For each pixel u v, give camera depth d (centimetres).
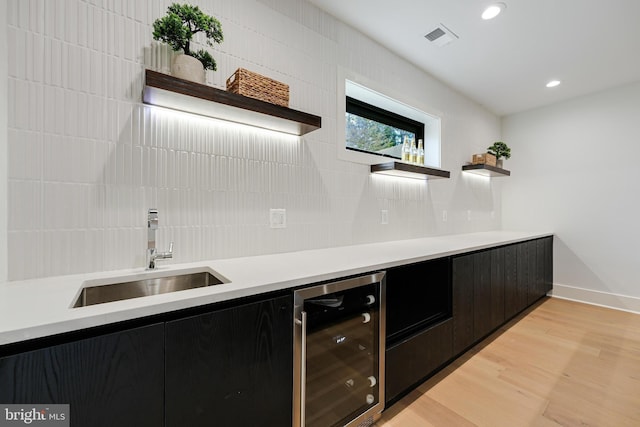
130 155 126
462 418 147
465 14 201
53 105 110
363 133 259
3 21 102
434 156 300
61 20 112
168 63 134
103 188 120
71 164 114
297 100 183
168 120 135
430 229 287
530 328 264
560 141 356
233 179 155
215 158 149
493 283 237
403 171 227
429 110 285
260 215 166
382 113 269
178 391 83
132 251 126
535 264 315
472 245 218
